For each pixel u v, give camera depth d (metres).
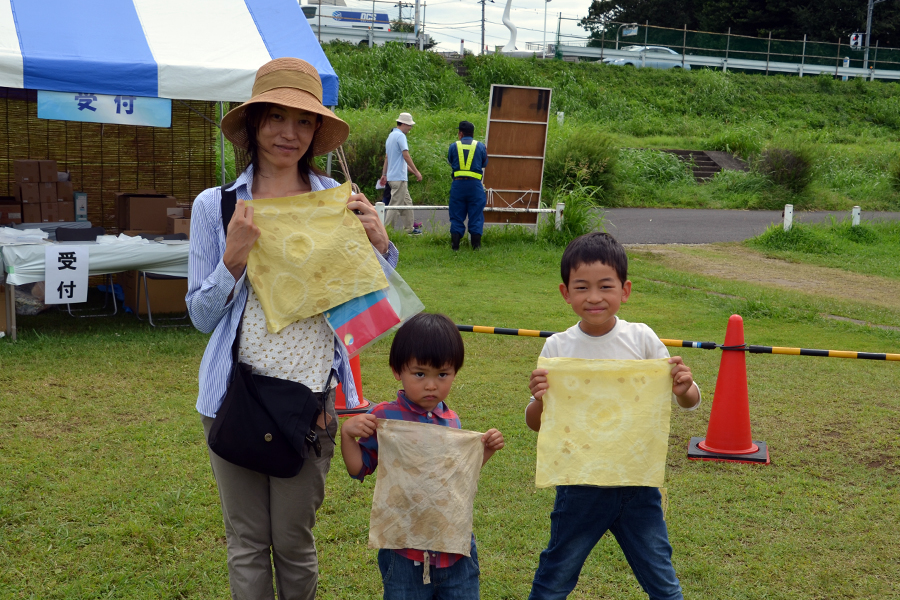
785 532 3.79
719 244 15.02
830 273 12.41
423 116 24.47
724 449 4.78
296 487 2.49
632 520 2.61
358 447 2.46
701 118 33.78
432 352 2.36
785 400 5.88
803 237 14.70
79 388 5.73
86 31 6.90
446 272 11.02
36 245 6.86
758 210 21.42
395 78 28.61
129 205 8.79
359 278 2.51
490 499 4.11
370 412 2.51
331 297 2.48
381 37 38.97
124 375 6.09
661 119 31.91
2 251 6.72
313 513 2.58
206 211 2.50
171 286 8.30
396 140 13.46
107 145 10.30
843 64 45.25
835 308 9.48
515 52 43.03
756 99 37.31
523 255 12.34
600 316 2.51
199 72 6.94
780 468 4.61
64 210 9.03
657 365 2.52
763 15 52.25
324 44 35.94
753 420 5.44
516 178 13.94
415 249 12.52
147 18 7.32
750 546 3.65
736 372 4.77
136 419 5.16
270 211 2.44
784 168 22.62
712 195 22.45
